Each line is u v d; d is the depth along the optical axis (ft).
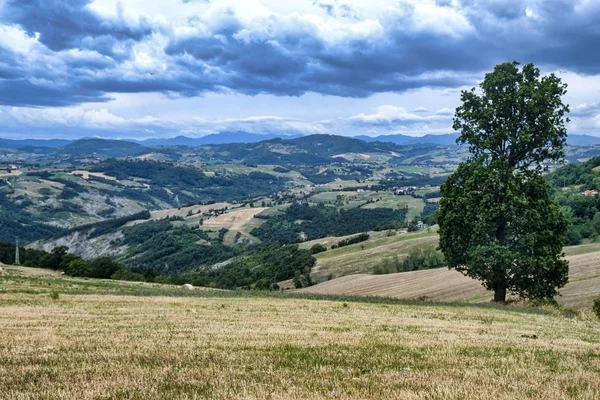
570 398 27.12
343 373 32.35
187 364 34.83
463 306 103.50
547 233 116.98
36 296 98.84
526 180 121.80
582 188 468.34
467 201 121.80
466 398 26.13
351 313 78.79
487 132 129.59
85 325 57.77
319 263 447.83
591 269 189.67
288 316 71.15
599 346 49.62
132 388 27.76
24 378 30.40
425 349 43.62
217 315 70.38
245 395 26.23
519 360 38.93
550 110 120.57
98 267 370.53
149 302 90.43
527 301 117.80
